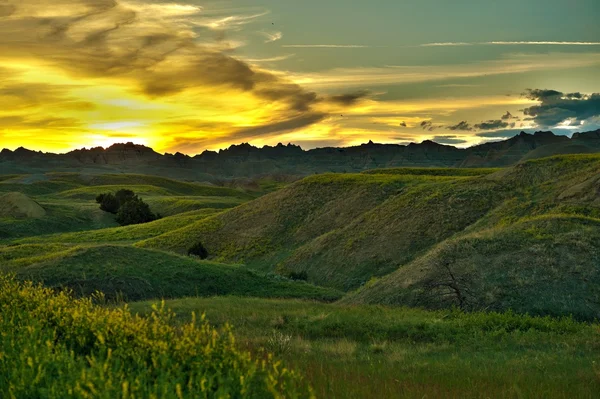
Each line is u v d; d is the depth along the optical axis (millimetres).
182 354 7562
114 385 5746
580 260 25281
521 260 26000
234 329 18516
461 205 55969
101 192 152000
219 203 132500
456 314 20938
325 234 62781
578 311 22281
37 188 164625
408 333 18250
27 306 11281
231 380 6281
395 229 55875
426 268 27781
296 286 41750
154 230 87125
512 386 9289
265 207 77562
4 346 7660
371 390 8148
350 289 48094
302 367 10148
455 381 9812
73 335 9477
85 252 37938
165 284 36781
